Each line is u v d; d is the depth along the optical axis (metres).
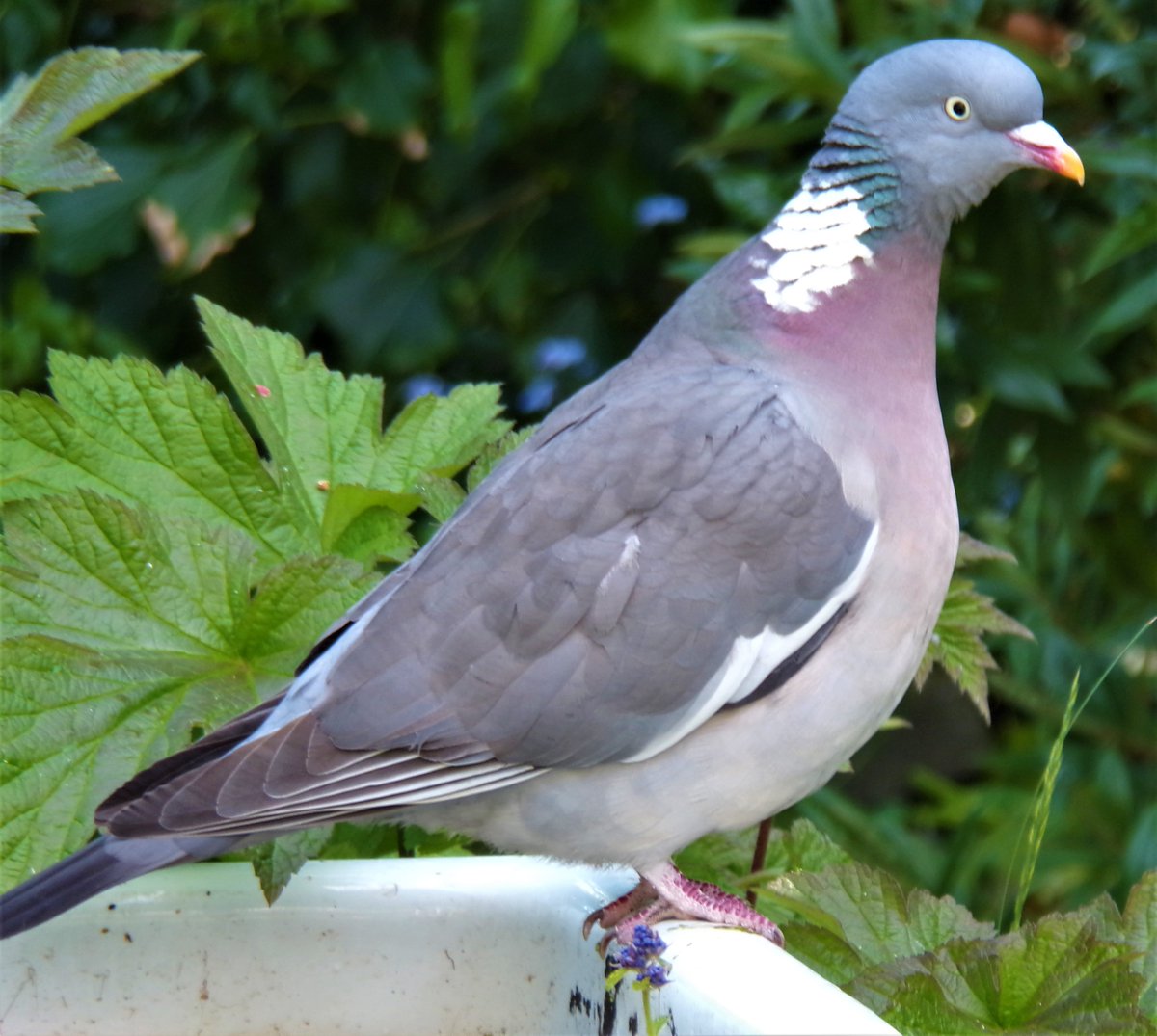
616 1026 4.79
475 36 9.72
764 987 4.33
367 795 4.94
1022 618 10.46
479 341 11.15
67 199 9.92
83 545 5.50
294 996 5.04
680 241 10.40
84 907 4.92
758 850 6.15
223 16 10.02
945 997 5.01
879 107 5.78
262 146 10.47
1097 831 10.23
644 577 5.12
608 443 5.27
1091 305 9.59
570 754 5.07
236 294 10.77
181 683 5.43
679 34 9.41
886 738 11.41
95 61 5.71
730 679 5.12
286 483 6.10
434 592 5.18
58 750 5.23
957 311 9.56
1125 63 8.80
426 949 5.09
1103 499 10.42
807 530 5.21
